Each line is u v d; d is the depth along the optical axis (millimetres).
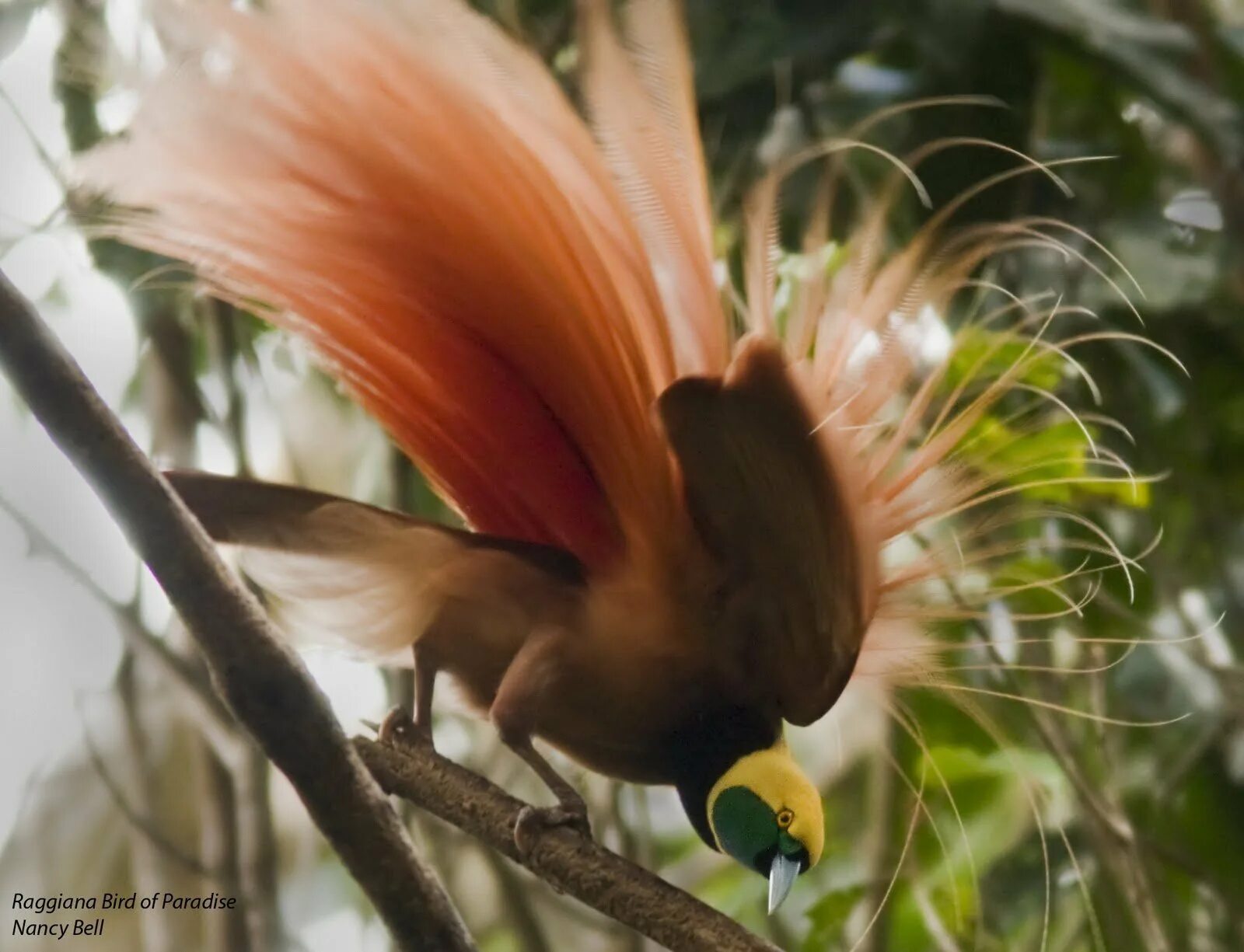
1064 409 6082
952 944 6195
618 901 5934
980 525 6020
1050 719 6227
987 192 6199
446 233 5918
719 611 5996
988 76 6207
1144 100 6293
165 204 5902
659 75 5902
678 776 6035
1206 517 6363
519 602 5992
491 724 5988
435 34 5879
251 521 5969
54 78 6168
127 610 6250
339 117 5887
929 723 6324
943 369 5969
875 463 5980
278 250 5926
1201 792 6375
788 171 5977
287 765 5867
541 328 5945
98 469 5828
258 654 5852
